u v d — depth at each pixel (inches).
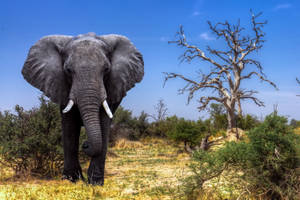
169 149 914.7
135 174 420.2
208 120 1007.0
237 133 757.9
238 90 1099.3
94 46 303.0
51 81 311.3
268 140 209.5
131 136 1184.8
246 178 206.8
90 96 283.1
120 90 320.5
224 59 1176.8
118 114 1187.9
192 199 223.5
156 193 259.3
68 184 312.0
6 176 375.9
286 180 200.2
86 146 285.7
